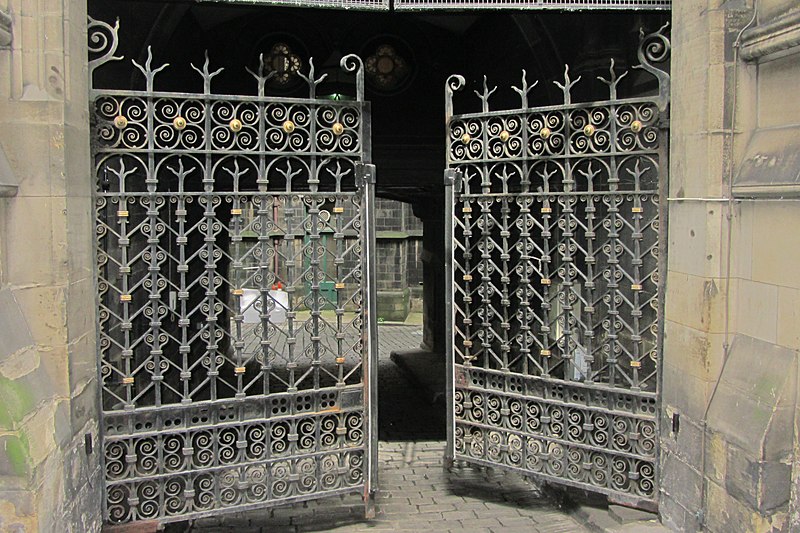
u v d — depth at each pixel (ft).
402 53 28.73
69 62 12.09
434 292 39.70
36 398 10.80
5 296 11.08
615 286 14.64
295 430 14.64
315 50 28.09
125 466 13.69
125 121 13.43
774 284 11.38
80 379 12.41
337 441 14.97
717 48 12.27
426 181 30.42
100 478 13.30
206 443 14.14
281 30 27.68
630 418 14.42
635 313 14.43
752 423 11.27
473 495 17.31
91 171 13.24
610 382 14.73
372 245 14.75
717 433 12.08
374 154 29.45
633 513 14.23
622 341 18.95
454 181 16.11
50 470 10.78
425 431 24.61
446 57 28.94
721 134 12.31
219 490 14.08
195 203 26.03
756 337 11.87
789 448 11.09
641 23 18.49
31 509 10.12
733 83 12.30
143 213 21.57
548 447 15.55
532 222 15.52
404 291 62.18
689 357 12.96
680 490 13.24
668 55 17.21
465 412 16.48
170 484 13.98
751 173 11.76
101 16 18.15
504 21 23.97
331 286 50.72
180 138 13.73
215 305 14.02
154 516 13.76
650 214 17.47
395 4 15.35
